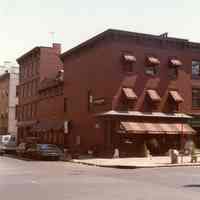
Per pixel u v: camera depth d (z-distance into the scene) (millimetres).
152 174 24766
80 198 14586
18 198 14680
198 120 46000
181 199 14367
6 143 50969
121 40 42594
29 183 19750
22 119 70688
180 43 45625
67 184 19219
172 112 44781
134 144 42250
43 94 61156
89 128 46000
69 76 52312
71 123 50938
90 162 35000
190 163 33500
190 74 46438
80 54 49344
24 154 45344
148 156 41188
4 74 81312
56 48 63594
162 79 44562
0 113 83500
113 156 40656
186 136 45219
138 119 42625
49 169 28859
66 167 30953
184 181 20625
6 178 22344
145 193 15938
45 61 62688
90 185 18766
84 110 47469
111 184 19188
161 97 44312
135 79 43031
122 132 40750
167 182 20125
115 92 41938
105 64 42969
